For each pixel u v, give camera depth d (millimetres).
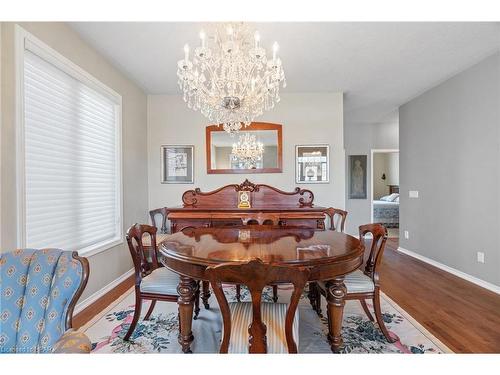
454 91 3229
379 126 5719
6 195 1621
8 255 1123
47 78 2018
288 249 1532
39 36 1872
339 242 1723
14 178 1662
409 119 4176
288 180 3760
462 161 3113
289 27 2178
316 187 3754
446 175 3373
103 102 2791
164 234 3484
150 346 1753
